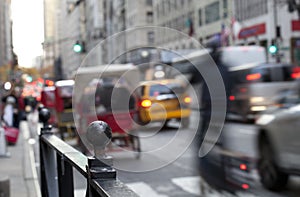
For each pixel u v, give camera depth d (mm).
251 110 19766
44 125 5180
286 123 7238
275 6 39594
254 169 7949
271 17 42938
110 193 2043
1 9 51969
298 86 15922
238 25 46156
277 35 35281
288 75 20562
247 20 47312
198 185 7520
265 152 7738
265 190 7523
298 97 9359
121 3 88562
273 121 7562
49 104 19875
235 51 26422
